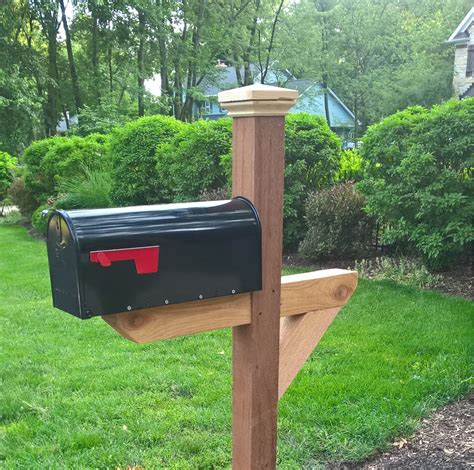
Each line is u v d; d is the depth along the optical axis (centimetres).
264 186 146
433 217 579
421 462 255
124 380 356
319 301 168
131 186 1027
